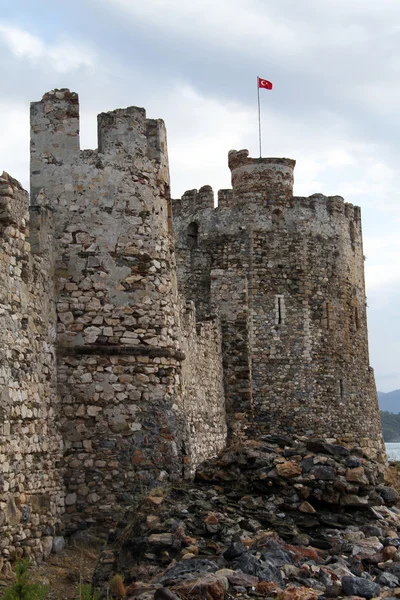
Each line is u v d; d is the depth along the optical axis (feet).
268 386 113.60
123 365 56.13
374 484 49.62
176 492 48.85
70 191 57.11
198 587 35.81
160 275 58.23
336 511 47.67
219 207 118.62
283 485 48.32
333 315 119.55
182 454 57.67
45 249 54.24
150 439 55.72
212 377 87.81
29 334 50.01
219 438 89.15
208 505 46.80
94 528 53.62
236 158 118.73
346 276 122.52
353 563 41.57
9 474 45.96
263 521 46.03
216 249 117.70
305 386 115.14
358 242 127.13
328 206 121.39
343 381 119.96
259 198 117.50
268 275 116.26
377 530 45.96
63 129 57.77
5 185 47.55
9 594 37.81
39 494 50.11
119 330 56.39
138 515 46.11
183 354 59.98
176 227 119.96
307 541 44.32
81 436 54.80
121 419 55.52
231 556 40.37
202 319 92.27
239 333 96.53
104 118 58.59
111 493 54.44
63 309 55.72
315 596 36.11
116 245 57.16
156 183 59.26
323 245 119.75
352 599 36.65
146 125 59.62
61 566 48.78
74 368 55.31
